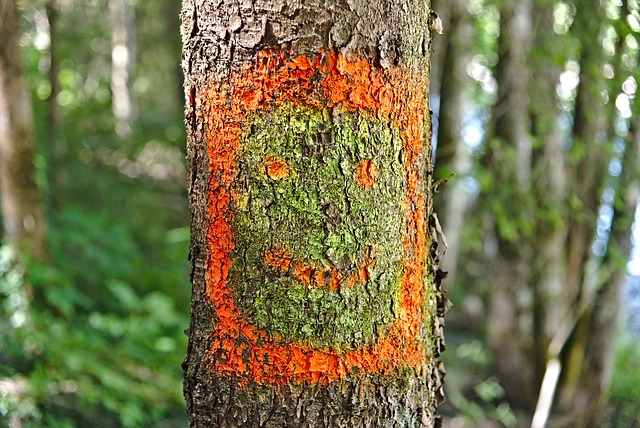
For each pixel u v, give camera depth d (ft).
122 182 21.16
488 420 15.53
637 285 16.43
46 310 12.55
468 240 14.14
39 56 17.94
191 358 4.02
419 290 4.09
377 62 3.73
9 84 12.41
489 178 11.67
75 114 20.07
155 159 25.89
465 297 21.81
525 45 11.94
